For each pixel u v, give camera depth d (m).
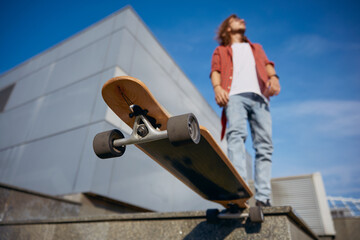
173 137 0.92
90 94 4.85
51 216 3.12
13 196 2.78
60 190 3.94
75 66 5.65
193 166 1.32
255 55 2.38
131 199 4.25
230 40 2.65
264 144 2.02
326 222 4.30
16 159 5.06
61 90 5.46
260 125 2.07
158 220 1.83
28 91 6.26
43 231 2.23
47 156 4.58
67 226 2.16
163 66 6.46
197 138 0.97
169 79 6.57
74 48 6.12
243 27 2.65
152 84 5.81
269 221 1.46
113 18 5.86
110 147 1.06
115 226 1.97
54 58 6.40
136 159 4.61
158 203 4.82
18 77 6.96
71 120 4.73
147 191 4.64
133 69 5.32
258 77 2.28
